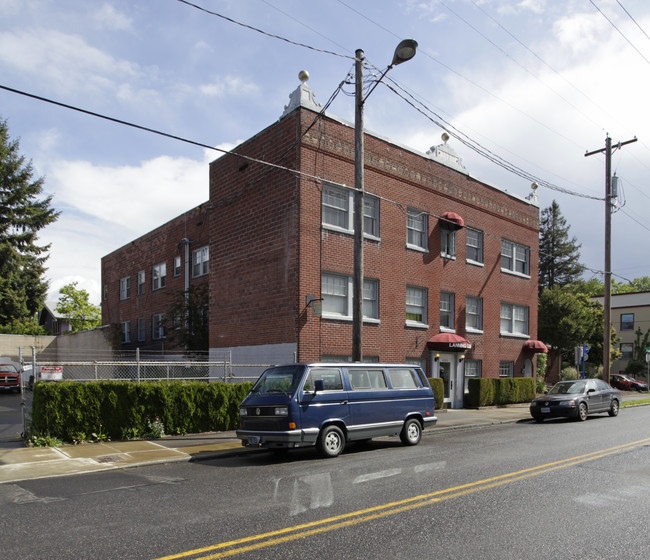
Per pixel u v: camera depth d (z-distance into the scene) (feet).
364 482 26.14
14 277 138.21
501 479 26.73
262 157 61.87
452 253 75.10
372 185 64.13
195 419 44.83
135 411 41.93
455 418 59.72
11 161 144.66
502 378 77.51
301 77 57.98
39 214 145.59
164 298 93.25
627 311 181.68
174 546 16.97
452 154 77.00
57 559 15.92
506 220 85.56
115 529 18.81
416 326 68.03
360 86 45.32
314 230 57.26
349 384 36.83
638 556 16.22
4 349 122.72
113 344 94.27
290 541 17.39
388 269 65.00
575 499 22.94
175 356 79.51
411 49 40.45
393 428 38.78
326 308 58.70
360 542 17.30
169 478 28.07
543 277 202.39
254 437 34.19
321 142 58.70
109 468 30.78
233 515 20.40
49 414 38.40
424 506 21.57
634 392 124.16
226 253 66.69
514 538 17.80
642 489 24.82
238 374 62.28
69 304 180.14
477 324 79.46
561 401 58.34
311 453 36.50
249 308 61.93
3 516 20.65
